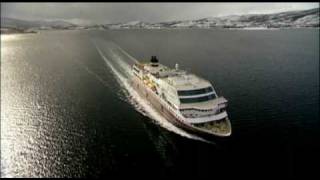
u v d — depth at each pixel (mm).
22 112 74750
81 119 68500
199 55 155125
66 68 129875
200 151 53531
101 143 56875
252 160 50312
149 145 55750
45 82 105562
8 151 55000
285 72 107312
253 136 58000
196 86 62250
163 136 59125
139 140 57688
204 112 59125
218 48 184375
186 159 51094
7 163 51188
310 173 46656
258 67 117625
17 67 140250
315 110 69125
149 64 86562
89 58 151125
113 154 52969
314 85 89125
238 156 51562
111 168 48969
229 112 69250
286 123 63031
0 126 66000
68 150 54656
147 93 79812
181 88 60625
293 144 54938
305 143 55188
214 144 55562
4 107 78938
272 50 167125
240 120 64938
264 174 46656
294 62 126438
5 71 130750
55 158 52250
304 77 99125
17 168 49719
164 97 67562
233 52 164500
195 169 48281
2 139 59656
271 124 62781
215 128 57000
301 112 68312
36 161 51594
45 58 166000
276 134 58625
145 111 72312
